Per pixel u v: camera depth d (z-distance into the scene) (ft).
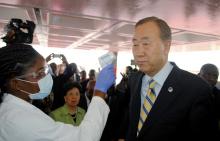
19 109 3.24
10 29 3.80
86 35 18.33
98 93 3.83
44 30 16.84
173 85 3.78
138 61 3.82
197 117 3.55
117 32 15.90
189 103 3.61
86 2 9.36
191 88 3.70
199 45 21.03
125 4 9.41
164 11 10.24
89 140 3.30
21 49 3.40
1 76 3.34
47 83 3.66
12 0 9.66
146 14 10.88
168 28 3.82
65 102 8.05
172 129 3.60
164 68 3.96
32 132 3.11
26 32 3.88
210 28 13.61
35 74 3.48
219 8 9.26
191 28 13.80
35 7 10.47
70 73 9.58
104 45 24.59
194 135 3.59
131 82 4.61
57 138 3.22
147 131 3.69
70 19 12.73
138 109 4.08
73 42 23.94
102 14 11.27
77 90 7.99
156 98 3.81
